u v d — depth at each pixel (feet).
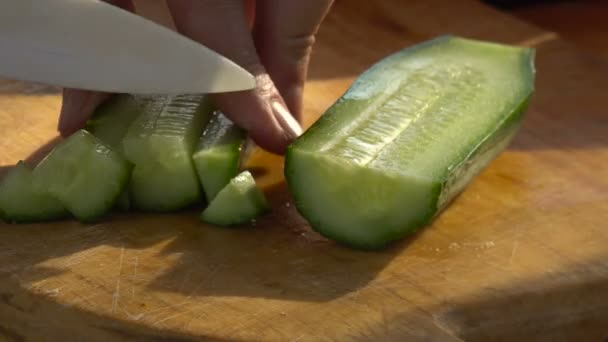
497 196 1.60
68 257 1.43
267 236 1.49
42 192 1.48
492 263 1.47
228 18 1.55
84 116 1.59
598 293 1.46
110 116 1.59
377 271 1.44
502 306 1.42
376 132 1.53
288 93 1.65
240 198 1.49
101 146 1.48
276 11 1.60
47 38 1.50
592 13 2.27
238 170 1.55
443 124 1.56
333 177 1.46
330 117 1.54
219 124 1.57
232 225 1.50
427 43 1.71
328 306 1.38
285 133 1.55
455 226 1.54
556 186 1.64
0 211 1.49
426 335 1.35
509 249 1.50
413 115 1.57
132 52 1.50
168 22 2.01
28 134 1.68
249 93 1.54
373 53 1.97
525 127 1.78
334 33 2.02
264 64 1.65
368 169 1.45
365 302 1.39
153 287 1.39
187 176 1.52
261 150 1.67
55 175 1.48
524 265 1.47
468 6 2.13
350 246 1.47
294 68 1.64
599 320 1.46
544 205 1.59
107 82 1.50
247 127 1.55
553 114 1.82
